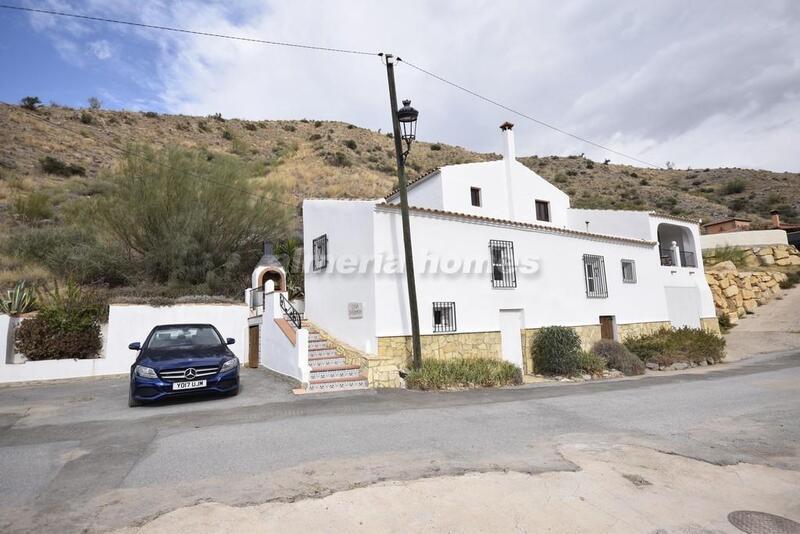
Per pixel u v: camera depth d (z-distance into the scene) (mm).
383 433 6156
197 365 8289
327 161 45281
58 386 11328
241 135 53188
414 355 10336
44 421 7223
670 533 3520
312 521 3607
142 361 8328
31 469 4867
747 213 48906
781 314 23078
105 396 9547
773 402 8539
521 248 14016
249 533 3414
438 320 12016
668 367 14820
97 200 18547
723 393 9586
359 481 4410
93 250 17188
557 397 9102
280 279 15883
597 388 10539
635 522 3674
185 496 4082
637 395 9391
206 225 18109
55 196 24875
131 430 6434
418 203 16875
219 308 14883
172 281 17172
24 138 33406
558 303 14734
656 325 18109
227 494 4117
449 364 10727
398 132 10484
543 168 67062
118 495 4129
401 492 4156
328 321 12953
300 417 7102
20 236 18516
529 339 13734
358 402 8375
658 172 71375
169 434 6160
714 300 23891
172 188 18078
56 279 15477
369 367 10016
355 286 11727
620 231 19312
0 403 8977
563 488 4305
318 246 13898
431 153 59438
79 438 6090
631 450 5516
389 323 11039
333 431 6246
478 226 13078
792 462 5219
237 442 5730
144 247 18328
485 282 12945
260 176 35312
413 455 5203
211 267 17984
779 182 59406
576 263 15586
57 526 3545
